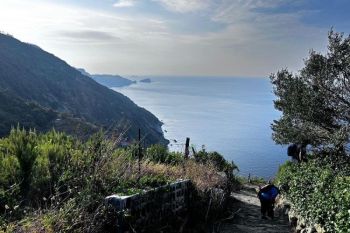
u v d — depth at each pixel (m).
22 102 68.75
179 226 8.77
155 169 10.10
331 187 8.48
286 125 16.66
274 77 17.78
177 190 9.30
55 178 7.19
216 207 11.23
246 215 12.99
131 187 8.06
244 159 148.00
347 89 15.23
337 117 15.48
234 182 21.12
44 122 62.03
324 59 15.48
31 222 5.45
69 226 5.64
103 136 8.94
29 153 7.77
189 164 13.23
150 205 7.91
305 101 15.48
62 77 148.00
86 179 7.11
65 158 7.95
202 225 9.77
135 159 10.23
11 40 152.62
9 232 5.08
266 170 121.94
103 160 7.97
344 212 6.82
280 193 14.99
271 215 12.59
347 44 15.16
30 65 143.75
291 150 16.39
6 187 6.69
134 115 136.38
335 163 12.45
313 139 15.86
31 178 7.13
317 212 8.69
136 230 7.09
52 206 5.99
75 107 130.50
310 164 12.23
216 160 21.09
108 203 6.79
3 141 8.30
